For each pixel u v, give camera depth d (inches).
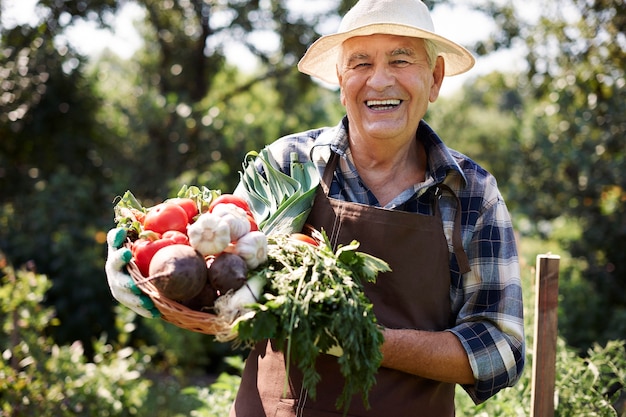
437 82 87.7
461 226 81.3
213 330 64.0
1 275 257.3
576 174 330.0
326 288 65.1
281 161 88.0
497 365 77.0
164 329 240.2
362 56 80.9
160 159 337.4
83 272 279.3
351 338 62.9
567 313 255.6
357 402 75.6
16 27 318.7
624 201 304.0
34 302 167.5
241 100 428.1
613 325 251.3
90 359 284.4
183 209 73.0
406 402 76.9
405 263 78.4
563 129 325.4
